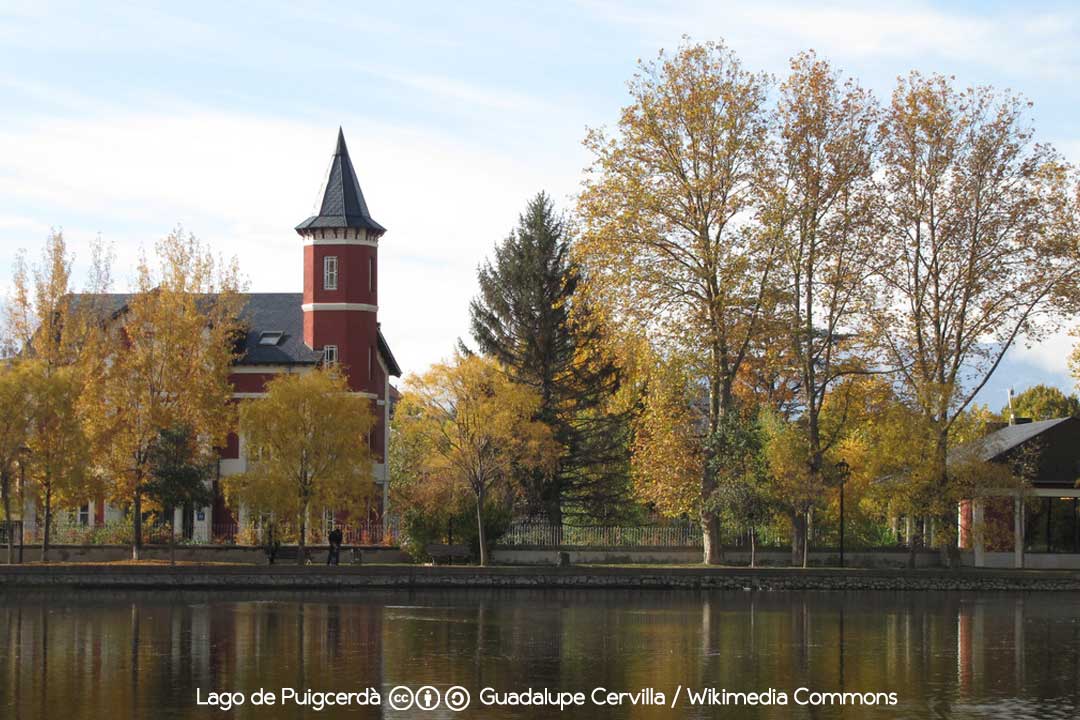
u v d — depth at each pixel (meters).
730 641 42.56
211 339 65.75
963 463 65.50
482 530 63.44
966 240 64.50
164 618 46.81
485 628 44.81
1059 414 114.81
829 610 52.81
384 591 58.69
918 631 46.06
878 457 64.88
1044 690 34.50
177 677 34.75
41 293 67.44
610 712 31.27
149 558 63.81
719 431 62.69
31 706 31.08
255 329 80.19
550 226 76.50
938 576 63.62
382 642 41.09
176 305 65.19
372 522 71.75
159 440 64.25
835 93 62.56
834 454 69.62
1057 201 63.84
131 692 32.78
